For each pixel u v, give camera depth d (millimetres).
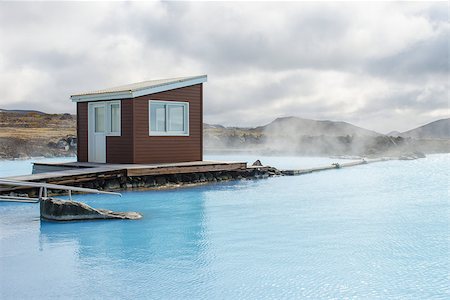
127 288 5133
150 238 7562
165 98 16391
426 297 4867
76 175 12773
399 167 24188
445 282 5352
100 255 6488
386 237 7707
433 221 9164
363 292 5020
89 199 12078
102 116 16703
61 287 5172
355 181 17000
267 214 9906
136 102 15586
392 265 6035
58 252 6664
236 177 17531
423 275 5609
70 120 52906
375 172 20969
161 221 9031
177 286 5195
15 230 8156
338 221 9141
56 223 8844
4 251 6719
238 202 11641
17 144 30062
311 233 7988
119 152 15992
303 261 6195
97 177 13203
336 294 4957
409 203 11648
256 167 18188
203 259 6281
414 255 6539
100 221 9016
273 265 6012
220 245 7090
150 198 12297
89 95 16656
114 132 16297
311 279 5441
